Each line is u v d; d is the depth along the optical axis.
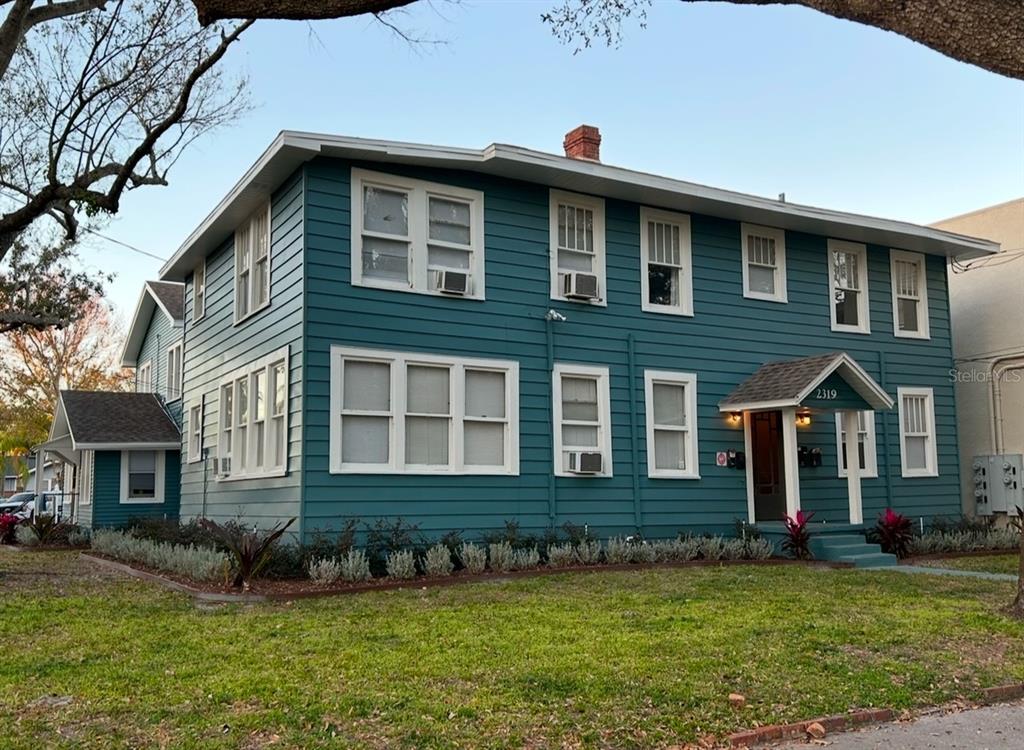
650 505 14.98
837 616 8.85
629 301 15.29
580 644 7.31
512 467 13.77
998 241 20.22
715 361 16.08
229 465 15.34
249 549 10.98
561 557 13.23
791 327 17.12
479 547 13.05
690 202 15.63
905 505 18.05
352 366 12.74
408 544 12.42
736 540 15.00
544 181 14.47
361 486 12.47
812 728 5.50
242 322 15.13
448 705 5.62
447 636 7.66
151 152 13.20
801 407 14.93
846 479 17.42
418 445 13.12
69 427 22.58
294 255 12.84
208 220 15.88
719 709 5.72
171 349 24.14
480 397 13.74
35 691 5.93
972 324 20.73
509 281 14.12
